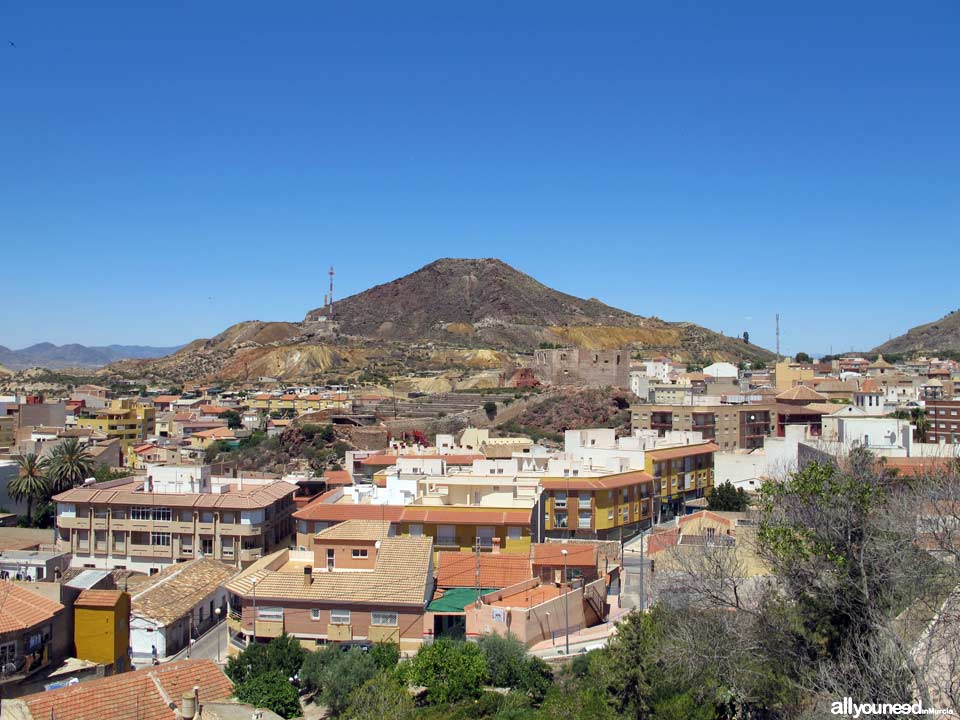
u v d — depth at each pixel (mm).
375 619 70250
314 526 91312
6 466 134625
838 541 44812
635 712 46312
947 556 42750
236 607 76438
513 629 64062
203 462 166375
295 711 55219
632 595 75562
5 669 50938
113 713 42156
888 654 36844
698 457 126688
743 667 42656
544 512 102250
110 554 105500
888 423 110125
